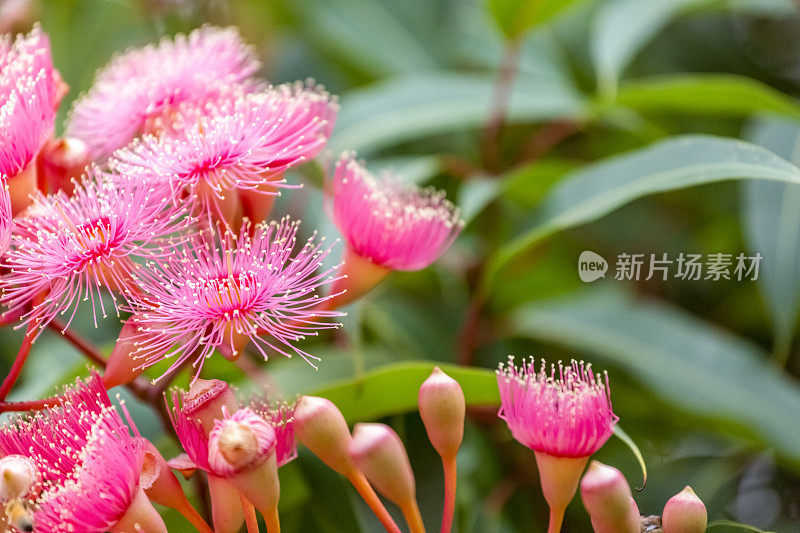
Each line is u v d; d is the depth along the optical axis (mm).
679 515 600
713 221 810
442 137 880
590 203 709
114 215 621
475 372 650
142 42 909
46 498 596
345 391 659
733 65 902
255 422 600
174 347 639
